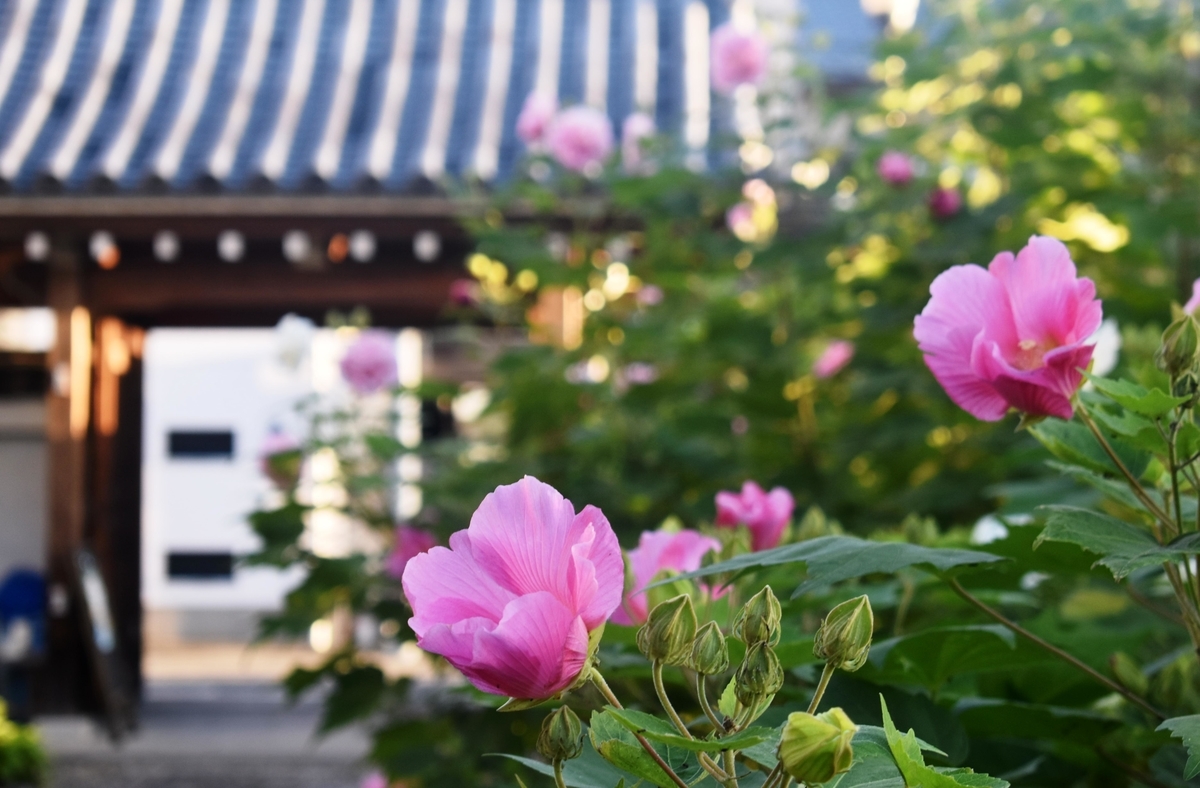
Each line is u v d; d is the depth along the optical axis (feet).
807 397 13.92
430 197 26.32
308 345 17.87
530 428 14.14
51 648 34.04
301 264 28.45
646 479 12.35
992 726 4.88
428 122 29.94
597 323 15.07
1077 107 14.01
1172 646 6.09
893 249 14.17
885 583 5.66
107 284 31.30
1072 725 4.78
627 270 16.08
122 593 36.58
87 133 30.37
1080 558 4.74
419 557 3.67
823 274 13.79
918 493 11.02
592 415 14.15
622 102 31.50
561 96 31.73
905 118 15.61
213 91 32.78
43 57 34.45
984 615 5.00
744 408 13.42
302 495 15.64
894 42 15.07
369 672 13.84
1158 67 13.17
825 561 4.29
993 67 14.26
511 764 10.16
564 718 3.68
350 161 28.48
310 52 34.53
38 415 38.37
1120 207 11.39
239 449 57.88
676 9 35.91
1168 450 4.23
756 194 15.46
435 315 32.55
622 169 16.83
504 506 3.66
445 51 34.01
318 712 39.04
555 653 3.57
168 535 57.62
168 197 27.02
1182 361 4.19
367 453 16.11
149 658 52.90
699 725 4.75
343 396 16.72
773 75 16.66
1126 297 11.65
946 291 4.27
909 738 3.63
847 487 12.18
